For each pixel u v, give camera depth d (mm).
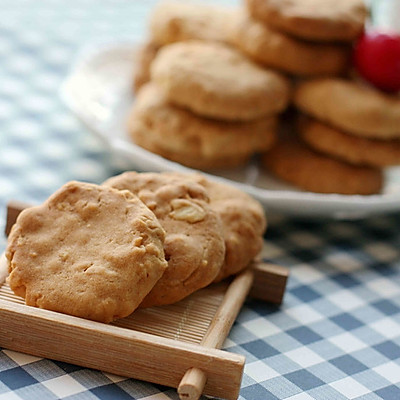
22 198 590
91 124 622
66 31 777
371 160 624
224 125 619
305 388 503
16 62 721
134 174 533
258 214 545
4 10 793
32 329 491
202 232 518
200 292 525
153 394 489
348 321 543
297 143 646
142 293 497
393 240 607
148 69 667
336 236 604
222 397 488
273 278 541
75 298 492
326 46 634
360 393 505
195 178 555
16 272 498
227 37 655
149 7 847
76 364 494
